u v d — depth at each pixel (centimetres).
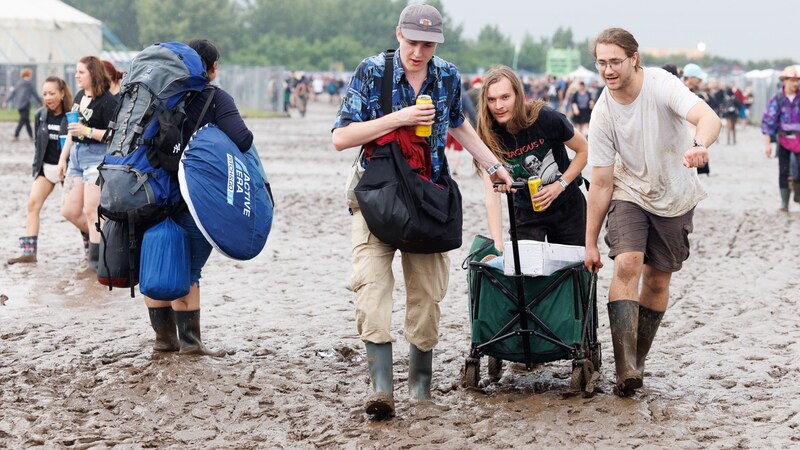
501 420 541
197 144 618
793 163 1469
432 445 508
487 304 579
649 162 561
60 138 1028
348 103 548
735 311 818
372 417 554
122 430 547
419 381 591
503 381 623
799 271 1001
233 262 1058
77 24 4797
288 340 732
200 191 609
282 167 2256
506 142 625
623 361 566
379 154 541
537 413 548
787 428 523
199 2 13988
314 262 1066
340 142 542
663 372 632
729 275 984
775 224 1352
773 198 1684
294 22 16675
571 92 3375
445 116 562
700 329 757
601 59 545
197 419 562
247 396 595
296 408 575
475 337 589
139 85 629
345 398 595
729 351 688
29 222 1052
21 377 630
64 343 716
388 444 512
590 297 594
